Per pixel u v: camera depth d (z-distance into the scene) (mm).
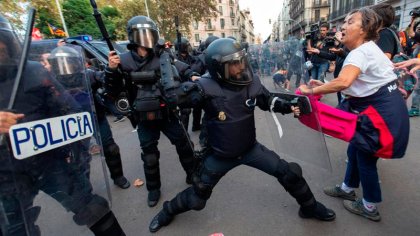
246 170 2852
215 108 1500
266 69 2107
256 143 1782
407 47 5371
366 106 1661
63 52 1261
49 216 1208
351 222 1935
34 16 1083
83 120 1329
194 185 1774
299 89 1706
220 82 1521
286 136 1996
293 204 2205
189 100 1520
